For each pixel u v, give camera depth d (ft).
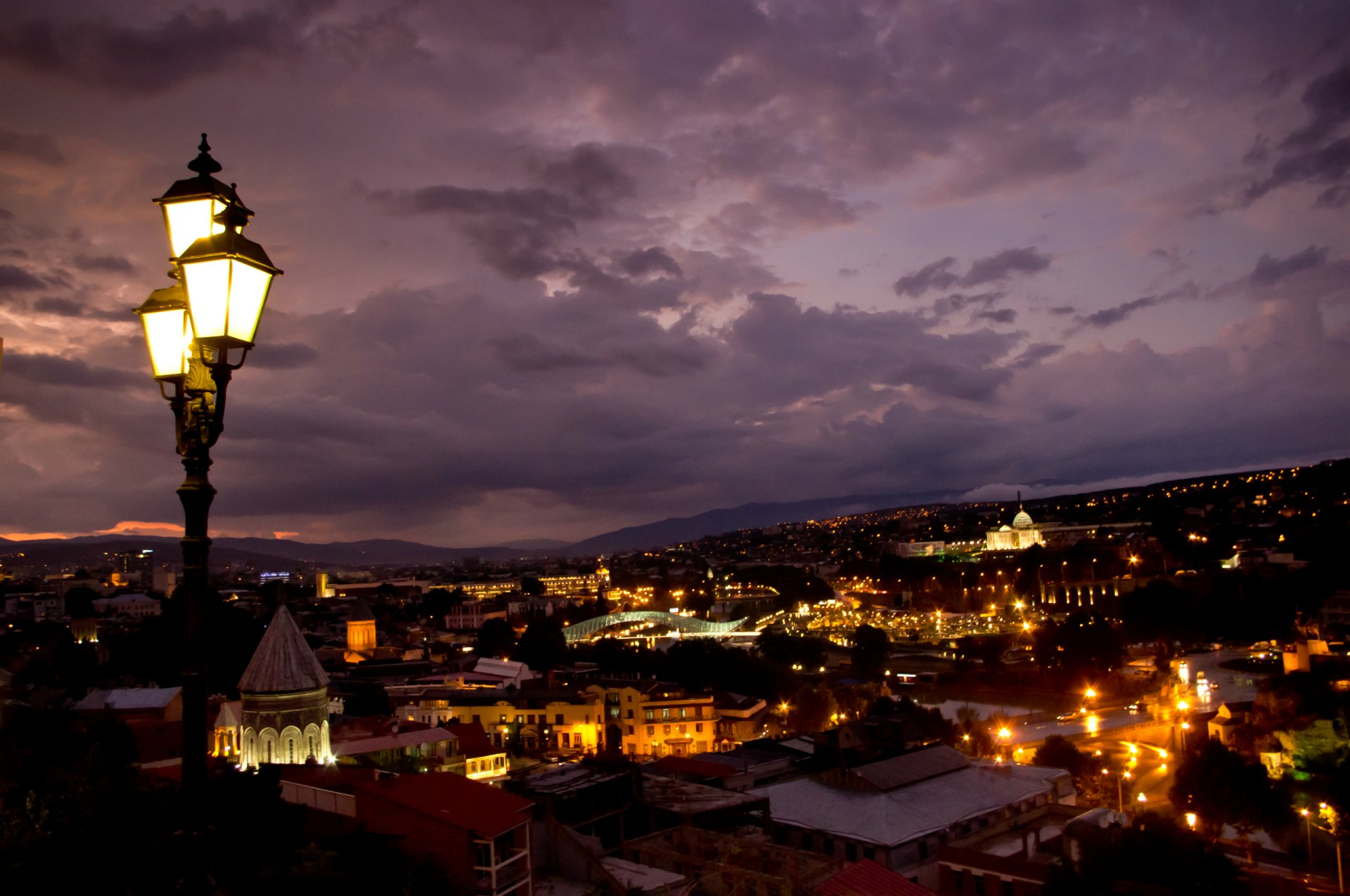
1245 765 342.03
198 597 52.54
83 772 135.44
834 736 354.13
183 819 51.29
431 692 533.96
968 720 491.31
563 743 488.02
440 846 182.09
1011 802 302.86
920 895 201.77
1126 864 222.69
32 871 84.28
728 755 357.00
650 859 221.87
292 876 119.24
